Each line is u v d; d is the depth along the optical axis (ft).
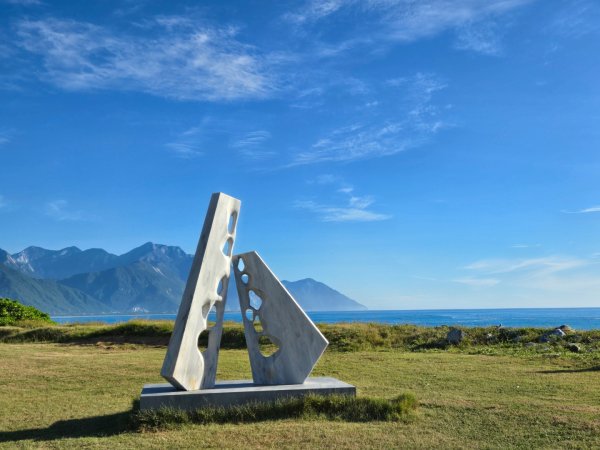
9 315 111.96
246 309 35.88
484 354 62.75
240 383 35.09
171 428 28.91
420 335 75.72
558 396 36.65
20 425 31.37
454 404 33.27
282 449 24.86
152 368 52.75
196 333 32.65
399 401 31.81
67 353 67.31
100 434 28.76
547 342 66.54
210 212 34.50
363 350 69.51
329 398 31.83
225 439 26.40
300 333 35.63
